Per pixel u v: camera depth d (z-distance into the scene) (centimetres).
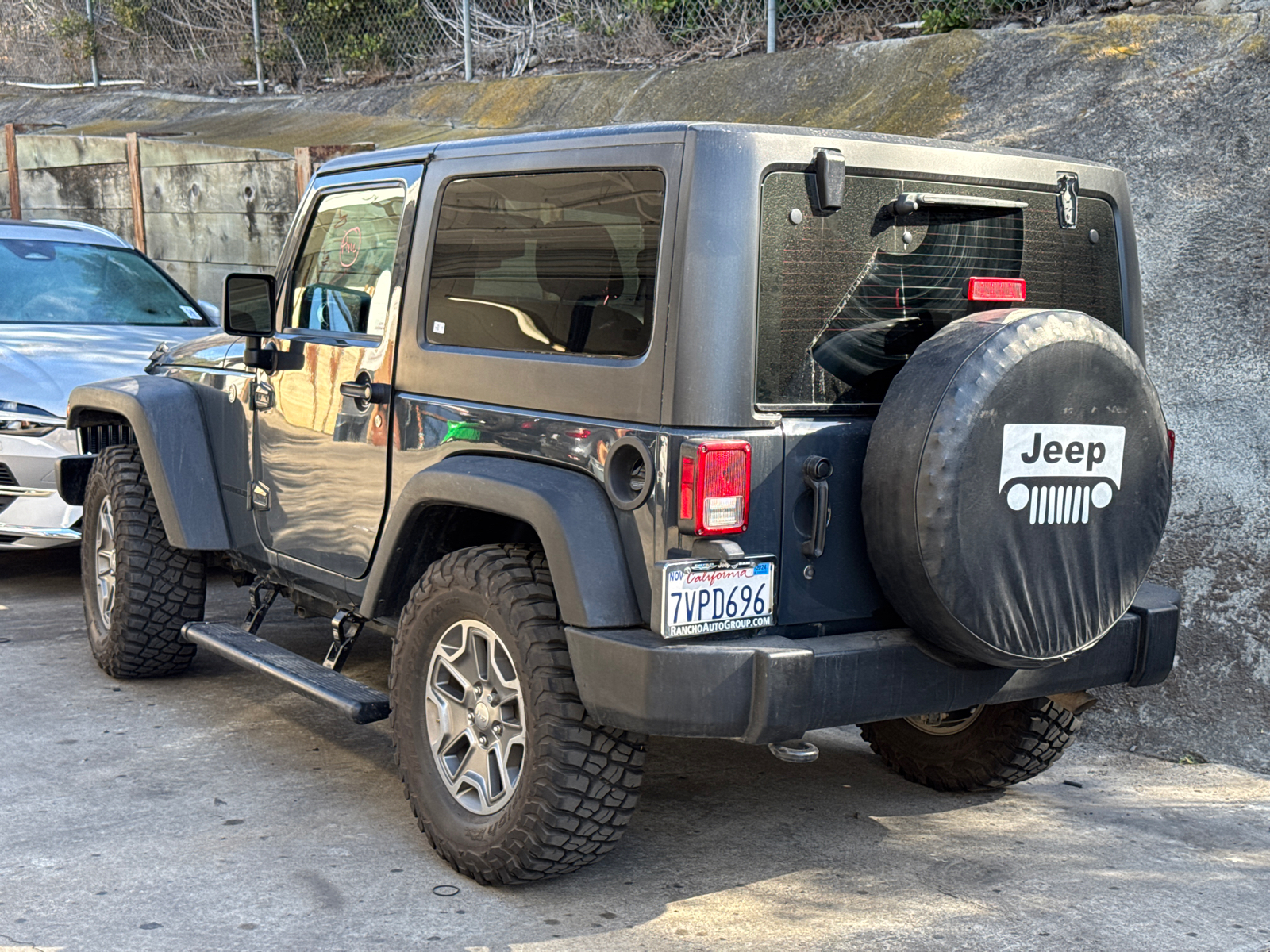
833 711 309
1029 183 360
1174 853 381
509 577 334
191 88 1620
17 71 1856
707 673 296
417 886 349
